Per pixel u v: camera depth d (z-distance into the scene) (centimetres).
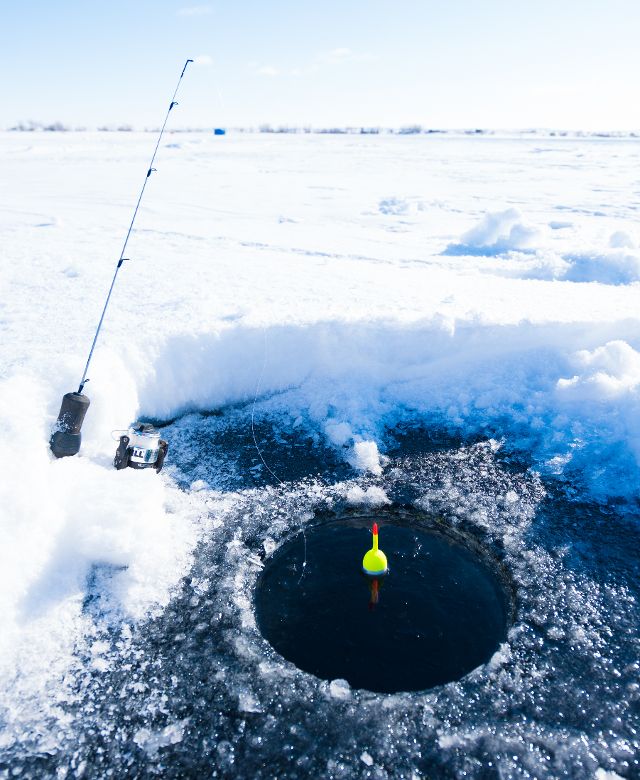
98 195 1360
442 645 267
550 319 450
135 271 668
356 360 454
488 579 309
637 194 1392
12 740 215
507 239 830
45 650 247
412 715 226
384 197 1412
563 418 400
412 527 348
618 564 301
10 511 272
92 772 207
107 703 229
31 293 579
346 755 212
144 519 298
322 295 552
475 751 213
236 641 257
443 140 5053
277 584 300
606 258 652
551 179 1784
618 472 359
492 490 359
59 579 277
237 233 943
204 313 494
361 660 258
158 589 282
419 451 398
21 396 345
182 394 436
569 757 211
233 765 208
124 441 340
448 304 511
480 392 439
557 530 325
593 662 248
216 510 342
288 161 2528
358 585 302
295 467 384
